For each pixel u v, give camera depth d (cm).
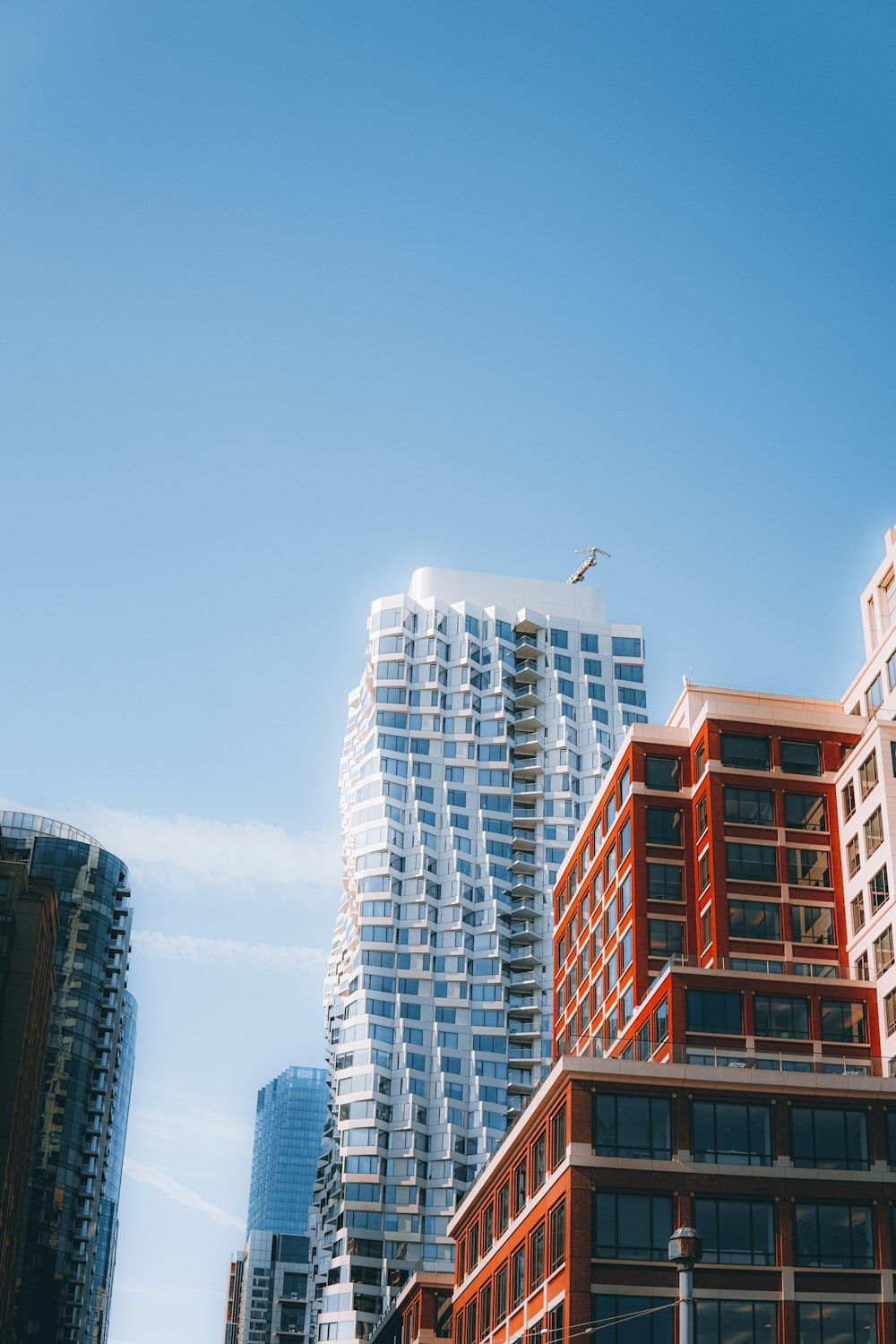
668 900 10381
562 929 12544
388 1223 18100
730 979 9456
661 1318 7406
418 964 19762
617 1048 8288
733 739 10500
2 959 14600
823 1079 7994
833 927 10012
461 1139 18662
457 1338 10388
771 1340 7444
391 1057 19138
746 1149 7819
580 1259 7488
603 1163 7700
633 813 10619
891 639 10588
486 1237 9800
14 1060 14138
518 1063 19362
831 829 10288
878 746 9875
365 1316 17475
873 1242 7681
